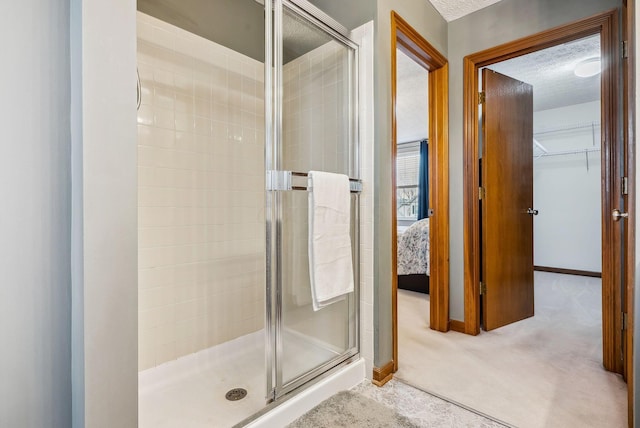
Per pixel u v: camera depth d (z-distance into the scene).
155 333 1.80
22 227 0.82
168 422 1.42
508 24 2.25
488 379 1.78
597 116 4.48
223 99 2.13
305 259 1.61
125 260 0.84
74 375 0.85
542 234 5.00
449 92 2.54
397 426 1.39
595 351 2.13
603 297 1.90
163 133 1.85
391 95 1.87
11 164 0.80
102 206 0.81
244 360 2.06
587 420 1.43
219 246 2.11
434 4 2.31
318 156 1.67
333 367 1.68
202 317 2.01
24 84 0.82
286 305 1.50
